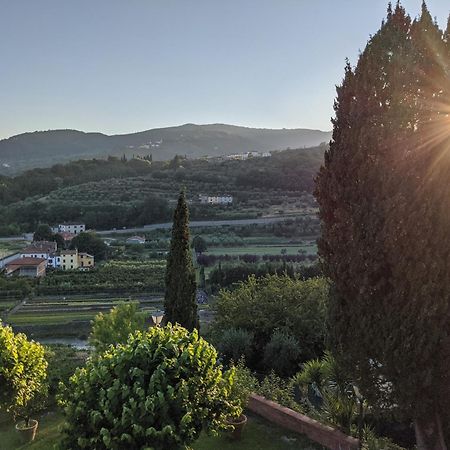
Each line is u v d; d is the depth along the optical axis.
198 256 67.38
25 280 60.59
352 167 6.55
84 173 143.38
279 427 9.54
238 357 15.55
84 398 7.18
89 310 50.06
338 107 6.96
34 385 10.86
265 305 17.34
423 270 5.92
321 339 16.11
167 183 123.00
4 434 11.15
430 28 6.38
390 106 6.30
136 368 7.10
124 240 88.12
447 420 6.25
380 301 6.35
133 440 6.70
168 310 14.16
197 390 7.33
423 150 6.05
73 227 96.12
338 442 8.27
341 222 6.64
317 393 10.91
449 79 6.18
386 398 6.66
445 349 5.93
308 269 44.22
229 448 8.85
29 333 43.78
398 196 6.02
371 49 6.62
